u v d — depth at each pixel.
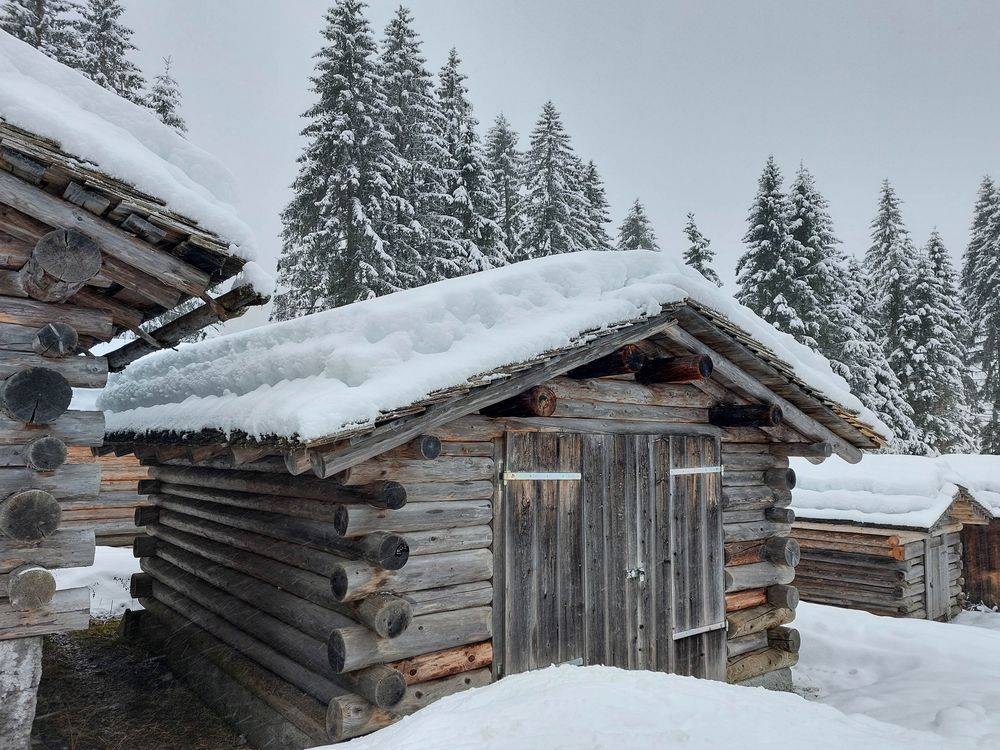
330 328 6.10
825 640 10.07
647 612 6.88
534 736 4.01
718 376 7.70
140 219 4.41
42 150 3.99
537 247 27.73
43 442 4.21
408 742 4.01
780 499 8.52
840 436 8.52
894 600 13.23
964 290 36.56
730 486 8.08
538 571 6.05
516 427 6.07
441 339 5.46
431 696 5.25
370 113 21.81
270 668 6.09
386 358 5.10
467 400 5.16
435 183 23.78
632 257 7.01
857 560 13.71
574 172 32.31
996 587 16.91
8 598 4.12
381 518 5.13
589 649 6.33
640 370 7.07
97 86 4.89
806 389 7.64
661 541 7.11
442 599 5.39
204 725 6.34
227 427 5.45
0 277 4.33
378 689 4.79
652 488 7.10
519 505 6.00
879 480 14.00
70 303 4.76
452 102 27.77
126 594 10.77
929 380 29.06
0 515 4.04
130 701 6.86
